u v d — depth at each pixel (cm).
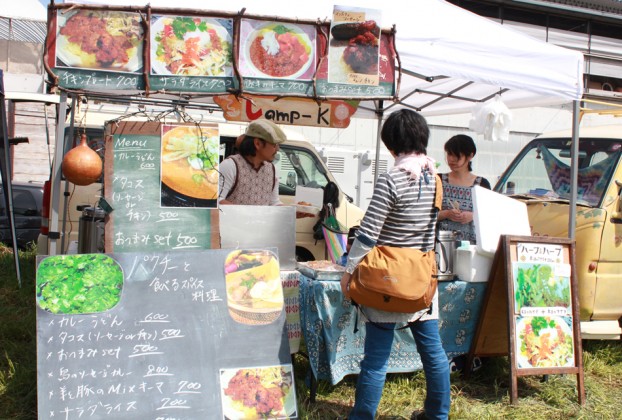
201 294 312
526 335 382
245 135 427
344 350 366
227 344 307
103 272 303
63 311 291
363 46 343
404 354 393
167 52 320
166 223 324
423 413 337
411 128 306
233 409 295
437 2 424
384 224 302
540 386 414
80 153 320
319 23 338
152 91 319
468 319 405
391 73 349
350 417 307
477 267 395
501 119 455
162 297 306
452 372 413
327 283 353
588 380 426
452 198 446
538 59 410
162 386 290
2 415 332
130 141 324
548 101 521
